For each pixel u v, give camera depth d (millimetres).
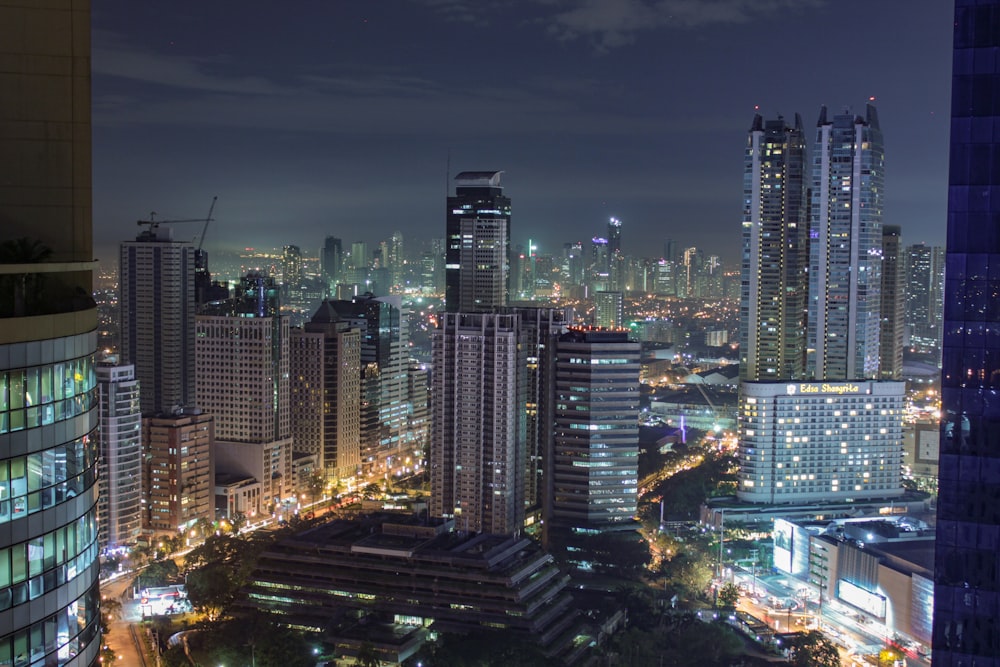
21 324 124125
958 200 156500
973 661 159625
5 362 122812
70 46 143375
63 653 131875
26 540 126000
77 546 134125
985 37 154000
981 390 157250
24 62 141875
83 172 144625
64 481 131250
